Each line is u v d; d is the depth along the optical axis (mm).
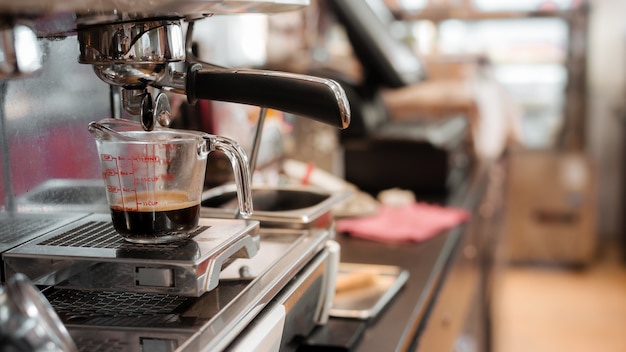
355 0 2068
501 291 3418
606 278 4180
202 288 680
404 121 2291
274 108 779
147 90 749
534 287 4055
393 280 1224
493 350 2902
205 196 1081
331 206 1034
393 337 998
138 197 716
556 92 4738
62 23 667
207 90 778
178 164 726
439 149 2004
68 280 693
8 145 809
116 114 952
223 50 1914
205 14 766
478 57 3432
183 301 698
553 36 4660
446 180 2018
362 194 1780
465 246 1731
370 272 1211
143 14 654
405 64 2146
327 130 1938
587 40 4547
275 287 755
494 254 2854
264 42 2248
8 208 810
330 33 2887
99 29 688
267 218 953
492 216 2699
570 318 3609
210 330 633
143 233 722
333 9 2045
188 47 825
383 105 2258
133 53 691
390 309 1113
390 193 1903
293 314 837
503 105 3445
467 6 4328
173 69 784
